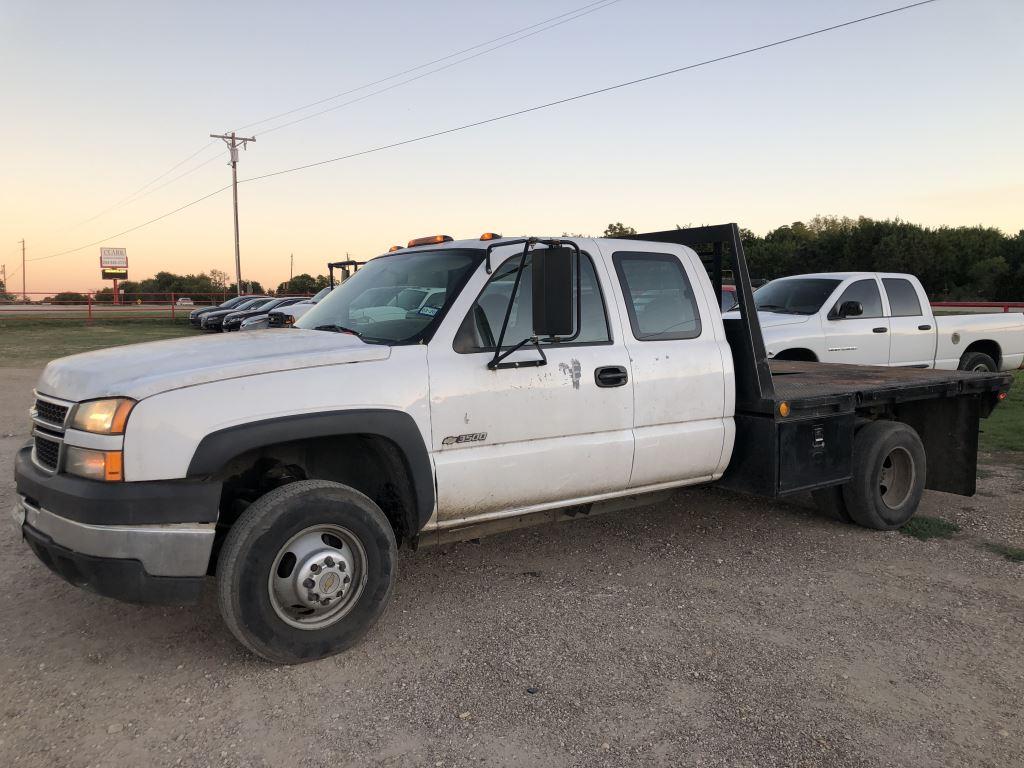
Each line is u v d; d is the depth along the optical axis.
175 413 3.21
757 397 4.88
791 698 3.28
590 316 4.47
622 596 4.35
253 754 2.86
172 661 3.56
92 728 3.02
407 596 4.34
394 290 4.32
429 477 3.82
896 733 3.03
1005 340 10.98
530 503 4.25
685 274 4.93
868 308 9.82
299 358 3.53
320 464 3.97
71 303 42.62
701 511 6.04
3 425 9.71
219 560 3.37
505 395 4.04
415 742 2.94
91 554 3.16
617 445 4.45
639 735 3.00
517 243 4.12
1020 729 3.07
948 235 57.25
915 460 5.67
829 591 4.45
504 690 3.32
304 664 3.54
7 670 3.48
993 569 4.84
